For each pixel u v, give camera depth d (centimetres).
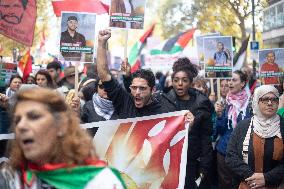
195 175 573
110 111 536
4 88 807
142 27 633
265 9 1961
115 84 482
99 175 221
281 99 631
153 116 486
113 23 630
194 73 596
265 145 494
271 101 489
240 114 670
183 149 490
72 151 222
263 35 2158
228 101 684
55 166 220
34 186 223
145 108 491
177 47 1852
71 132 225
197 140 573
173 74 591
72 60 586
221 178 651
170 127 491
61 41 587
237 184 533
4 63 912
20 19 663
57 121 222
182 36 1864
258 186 490
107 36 475
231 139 516
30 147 219
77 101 565
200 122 575
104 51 477
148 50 1889
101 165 225
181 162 488
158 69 1866
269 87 494
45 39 2147
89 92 651
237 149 509
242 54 1213
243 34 2073
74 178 220
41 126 218
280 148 493
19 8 661
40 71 774
